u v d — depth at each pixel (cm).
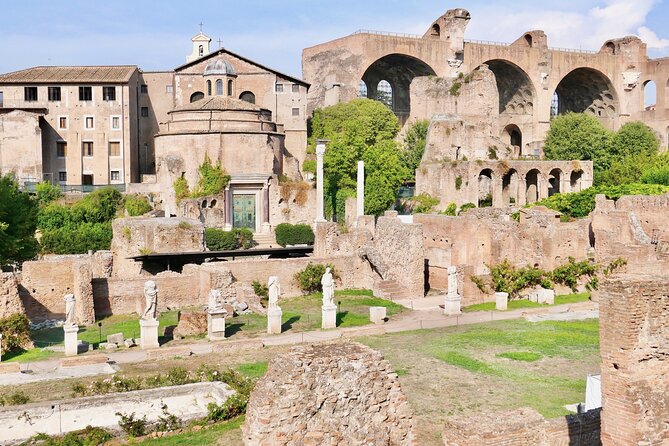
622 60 17238
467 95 13762
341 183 10169
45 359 4156
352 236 7100
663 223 7781
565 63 16675
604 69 17050
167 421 2778
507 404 3253
